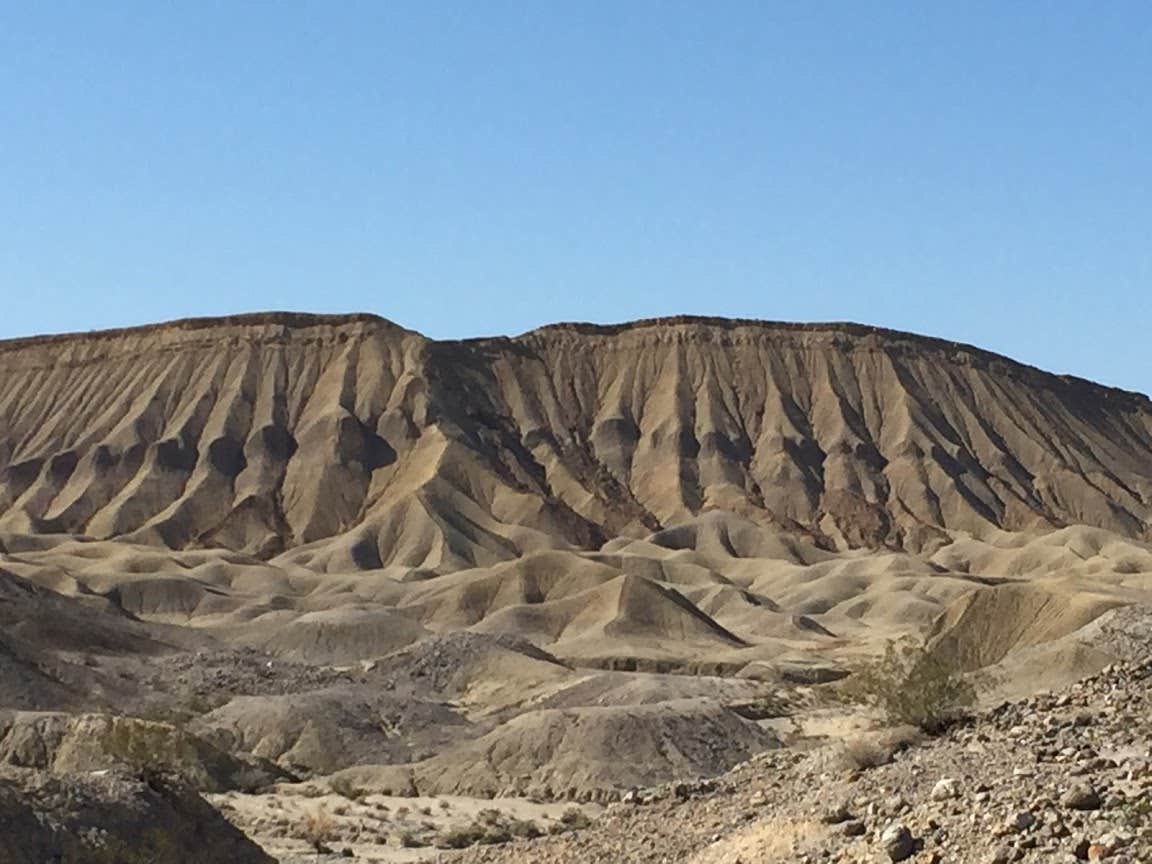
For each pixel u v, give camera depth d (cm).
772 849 2322
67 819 3145
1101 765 2230
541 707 9512
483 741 7200
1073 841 1880
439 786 6881
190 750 5891
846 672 12225
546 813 6091
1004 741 2558
